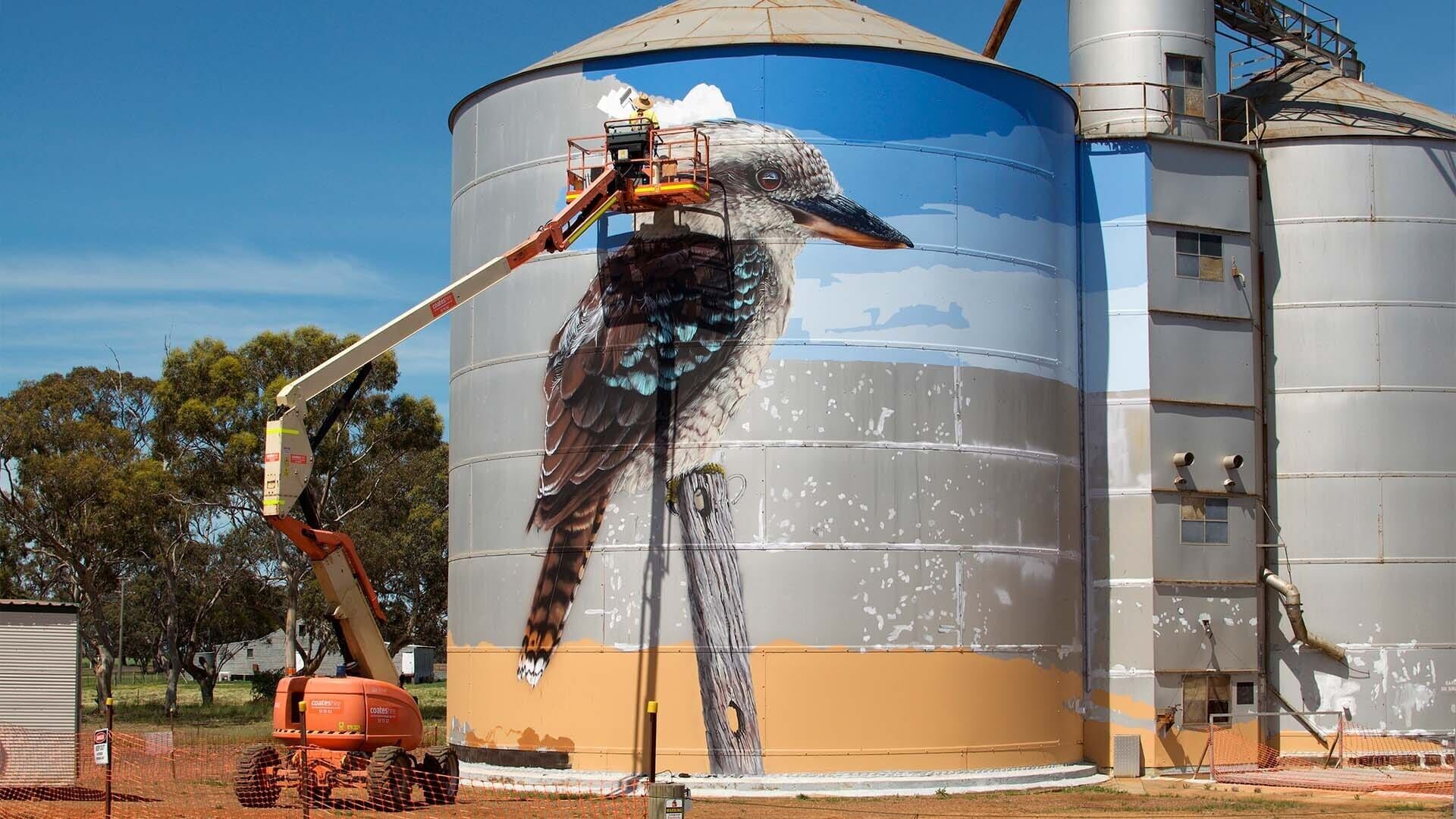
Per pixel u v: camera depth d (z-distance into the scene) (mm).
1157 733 34719
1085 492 35844
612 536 30906
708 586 30141
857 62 31781
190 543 83000
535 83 33531
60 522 72312
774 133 31422
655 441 30859
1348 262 38531
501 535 32656
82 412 79875
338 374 26547
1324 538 37781
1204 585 35969
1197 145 37250
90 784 30766
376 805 25672
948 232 32062
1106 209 36531
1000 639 31641
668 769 29828
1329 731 37094
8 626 28531
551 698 31109
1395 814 26641
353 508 75312
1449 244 38938
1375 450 37969
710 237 31109
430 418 75062
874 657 30203
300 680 26609
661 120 31859
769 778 29375
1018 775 31047
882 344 31109
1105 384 36062
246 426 71188
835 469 30500
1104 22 40531
